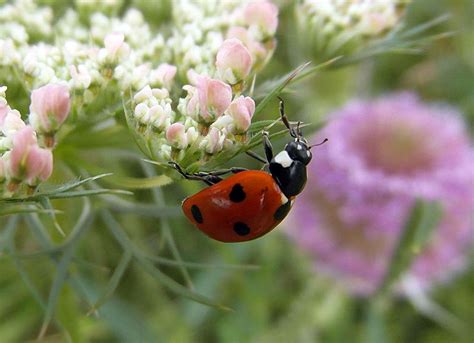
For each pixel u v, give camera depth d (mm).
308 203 95
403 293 97
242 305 96
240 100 58
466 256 99
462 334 99
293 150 64
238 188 61
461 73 112
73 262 69
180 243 98
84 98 63
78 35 72
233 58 60
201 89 58
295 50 77
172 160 59
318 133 95
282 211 62
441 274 95
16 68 63
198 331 96
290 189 63
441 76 112
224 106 58
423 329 100
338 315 98
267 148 64
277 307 100
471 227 95
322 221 95
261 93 66
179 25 71
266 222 61
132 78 63
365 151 92
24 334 95
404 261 85
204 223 62
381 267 94
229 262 90
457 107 107
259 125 59
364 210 92
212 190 61
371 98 102
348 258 95
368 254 94
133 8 76
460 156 92
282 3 80
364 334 95
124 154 74
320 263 96
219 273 95
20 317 95
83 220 69
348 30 73
